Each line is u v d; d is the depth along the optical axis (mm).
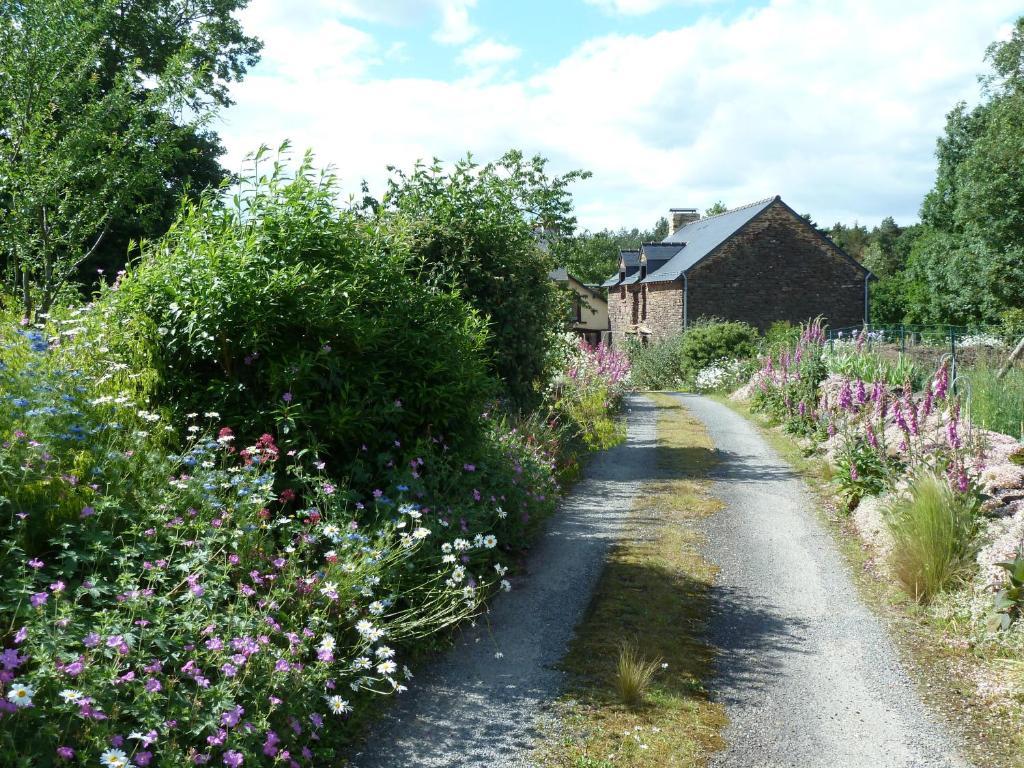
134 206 12680
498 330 10648
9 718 2770
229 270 5645
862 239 90562
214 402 5652
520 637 5445
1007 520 6637
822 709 4633
